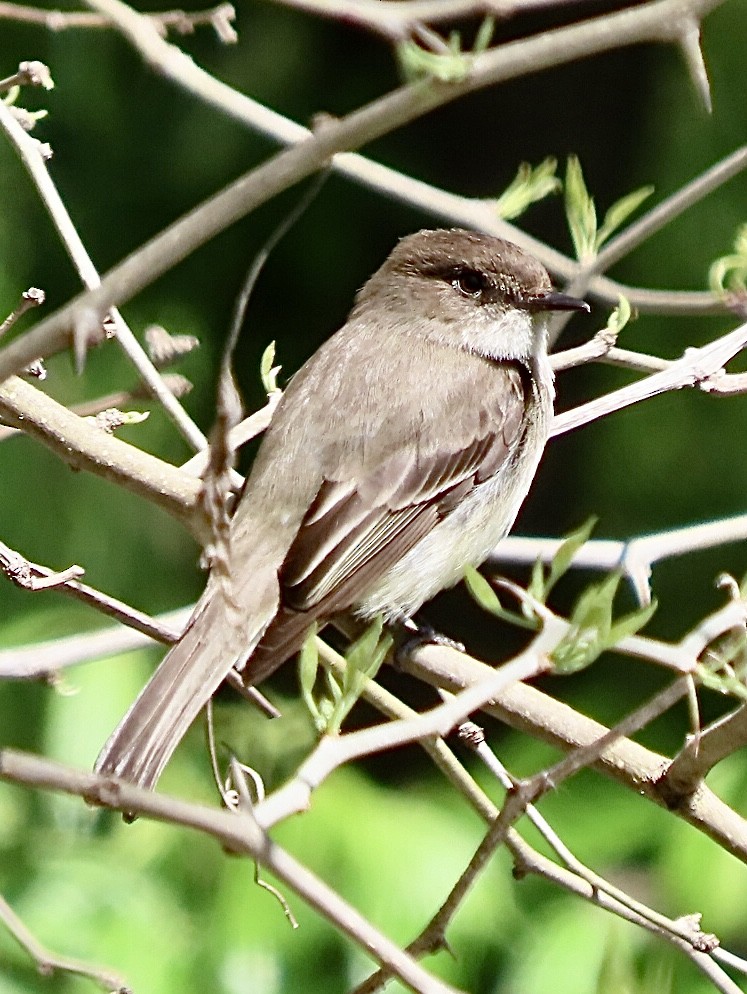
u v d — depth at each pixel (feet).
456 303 28.02
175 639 22.89
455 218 23.93
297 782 14.66
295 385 27.25
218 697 38.60
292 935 33.30
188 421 24.38
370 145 52.29
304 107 47.83
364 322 28.35
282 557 24.68
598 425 46.14
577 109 50.60
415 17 15.37
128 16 20.71
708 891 33.19
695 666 16.48
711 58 43.60
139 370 24.31
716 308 23.84
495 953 34.06
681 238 43.70
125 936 33.01
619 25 14.38
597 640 15.46
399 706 21.94
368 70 47.85
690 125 44.11
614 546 24.64
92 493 42.42
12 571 22.68
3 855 34.83
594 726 21.11
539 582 15.98
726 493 44.83
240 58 47.57
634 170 48.60
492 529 27.40
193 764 36.99
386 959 13.85
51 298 44.24
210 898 34.47
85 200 45.52
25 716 37.73
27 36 44.80
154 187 46.14
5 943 32.45
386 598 25.73
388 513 25.67
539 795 16.62
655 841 34.71
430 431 26.35
